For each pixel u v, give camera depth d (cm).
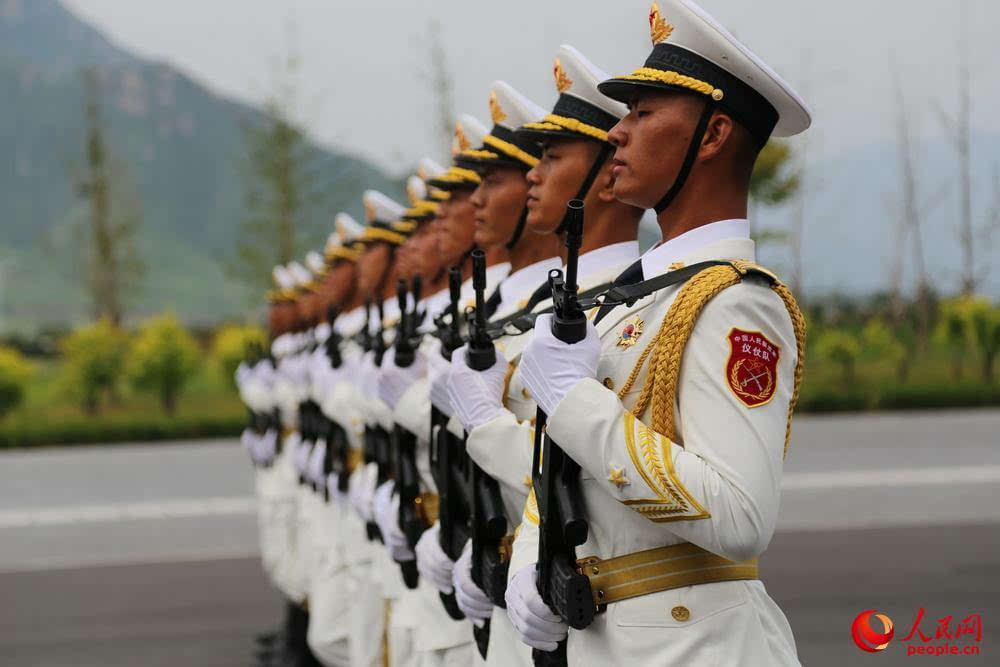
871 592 763
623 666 250
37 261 16362
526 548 277
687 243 259
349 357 569
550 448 254
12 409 2089
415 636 432
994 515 1023
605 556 256
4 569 965
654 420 243
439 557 356
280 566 718
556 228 340
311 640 608
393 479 452
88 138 3931
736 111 254
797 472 1280
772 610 260
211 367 2516
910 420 1728
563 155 335
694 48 255
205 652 704
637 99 262
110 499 1305
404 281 404
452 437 351
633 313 257
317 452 623
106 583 901
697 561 248
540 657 276
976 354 2259
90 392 2144
